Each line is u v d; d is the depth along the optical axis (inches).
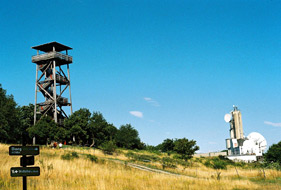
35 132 2359.7
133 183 859.4
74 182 791.7
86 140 2714.1
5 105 2276.1
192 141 2600.9
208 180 1045.2
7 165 884.6
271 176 1216.2
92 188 724.0
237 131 3759.8
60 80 2755.9
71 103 2815.0
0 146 1478.8
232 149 3715.6
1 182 682.2
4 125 2209.6
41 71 2886.3
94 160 1380.4
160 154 2928.2
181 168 1654.8
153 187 792.9
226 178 1145.4
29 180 763.4
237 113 3816.4
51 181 762.8
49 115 2736.2
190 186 860.6
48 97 2780.5
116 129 3435.0
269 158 2041.1
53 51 2689.5
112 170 1168.2
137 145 3415.4
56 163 1056.8
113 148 2119.8
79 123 2642.7
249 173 1418.6
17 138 2640.3
